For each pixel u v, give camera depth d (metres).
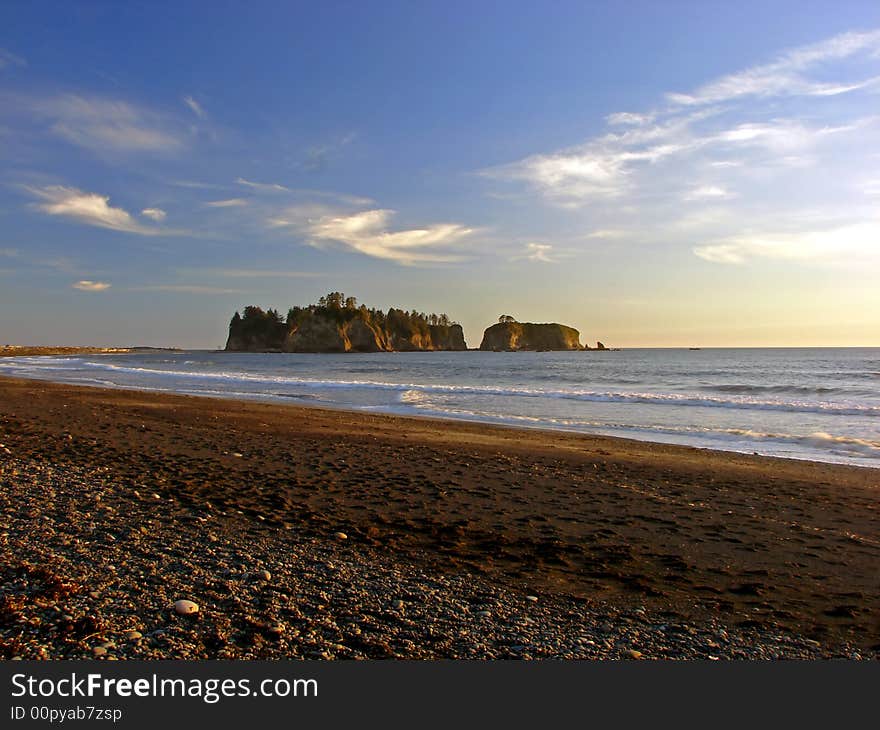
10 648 4.10
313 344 190.38
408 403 26.98
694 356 121.75
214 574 5.61
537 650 4.47
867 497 9.91
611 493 9.92
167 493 8.73
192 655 4.18
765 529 7.98
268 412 21.98
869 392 31.41
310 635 4.54
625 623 4.98
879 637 4.82
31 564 5.56
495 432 17.91
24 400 23.50
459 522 7.91
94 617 4.56
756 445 16.09
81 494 8.36
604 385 40.50
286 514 7.91
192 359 115.38
